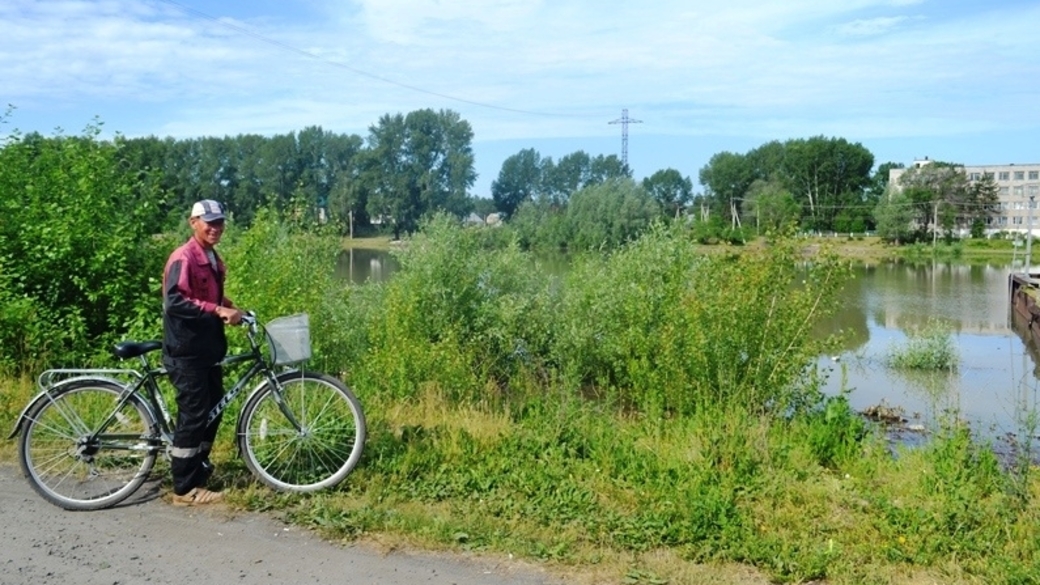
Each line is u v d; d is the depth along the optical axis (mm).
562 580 4602
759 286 9289
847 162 107812
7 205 10086
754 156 114125
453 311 14000
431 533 5059
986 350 24438
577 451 6785
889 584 4605
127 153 11180
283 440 5875
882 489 6117
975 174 127438
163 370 5777
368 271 29672
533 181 90500
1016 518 5492
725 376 8984
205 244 5711
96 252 9938
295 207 13883
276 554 4859
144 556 4801
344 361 10914
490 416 8055
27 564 4664
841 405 8672
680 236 14055
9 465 6312
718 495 5562
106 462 5805
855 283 50312
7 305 9016
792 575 4656
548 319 13828
